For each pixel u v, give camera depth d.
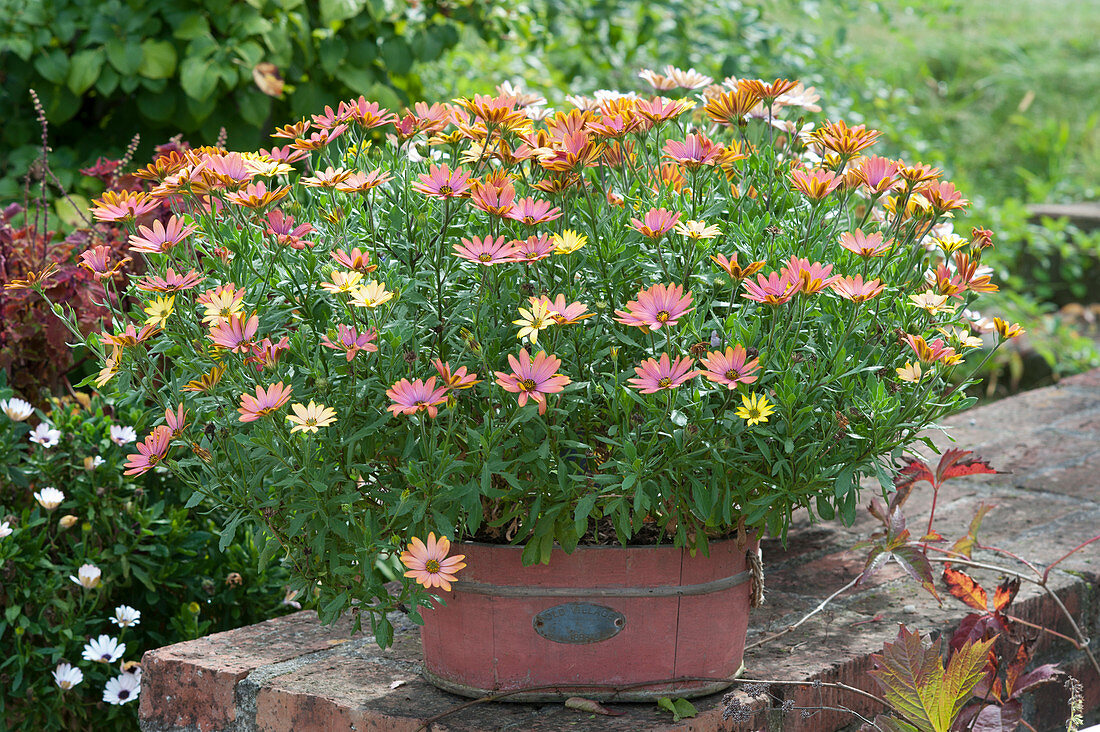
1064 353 4.61
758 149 1.64
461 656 1.50
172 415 1.32
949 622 1.84
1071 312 5.09
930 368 1.35
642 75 1.71
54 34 3.12
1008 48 8.33
